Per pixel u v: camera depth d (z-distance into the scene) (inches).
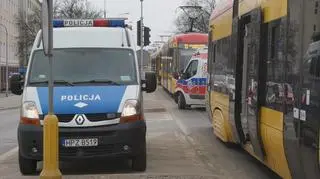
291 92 265.0
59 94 369.1
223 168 402.9
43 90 376.2
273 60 306.0
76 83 382.6
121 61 399.2
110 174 364.8
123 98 368.8
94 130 358.0
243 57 403.2
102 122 360.2
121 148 362.6
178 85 1026.1
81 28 416.2
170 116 869.2
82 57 398.6
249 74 370.3
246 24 394.6
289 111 267.9
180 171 383.2
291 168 273.6
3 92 2960.1
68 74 388.8
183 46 1197.7
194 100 986.7
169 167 401.1
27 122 361.7
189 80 989.8
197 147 511.2
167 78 1525.6
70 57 397.7
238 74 413.7
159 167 400.8
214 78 552.4
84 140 358.0
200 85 983.6
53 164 291.7
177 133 628.4
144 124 372.2
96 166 409.7
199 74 984.3
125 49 406.3
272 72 307.7
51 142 291.1
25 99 370.9
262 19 334.0
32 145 359.9
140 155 377.4
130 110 364.8
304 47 247.3
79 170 396.5
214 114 550.9
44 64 395.5
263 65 331.6
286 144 273.9
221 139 514.6
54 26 424.2
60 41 406.9
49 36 285.7
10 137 633.6
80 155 358.9
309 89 239.5
